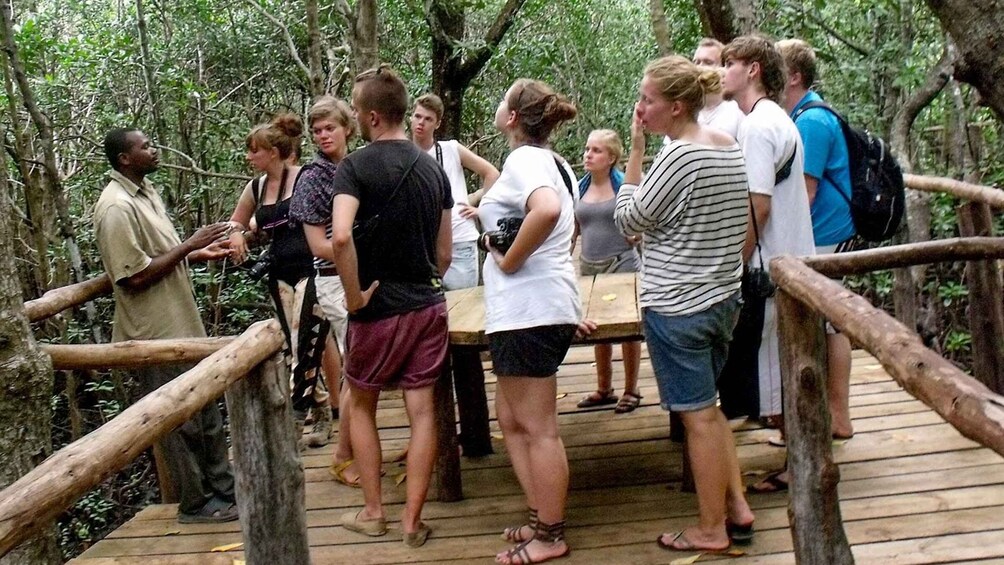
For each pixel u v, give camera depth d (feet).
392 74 8.98
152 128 24.76
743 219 8.36
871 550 8.91
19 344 7.71
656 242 8.41
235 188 25.04
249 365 6.81
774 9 24.03
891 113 23.13
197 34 25.95
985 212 14.37
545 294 8.51
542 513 9.07
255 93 28.71
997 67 6.29
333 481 11.90
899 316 16.16
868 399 13.39
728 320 8.50
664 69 8.11
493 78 33.58
